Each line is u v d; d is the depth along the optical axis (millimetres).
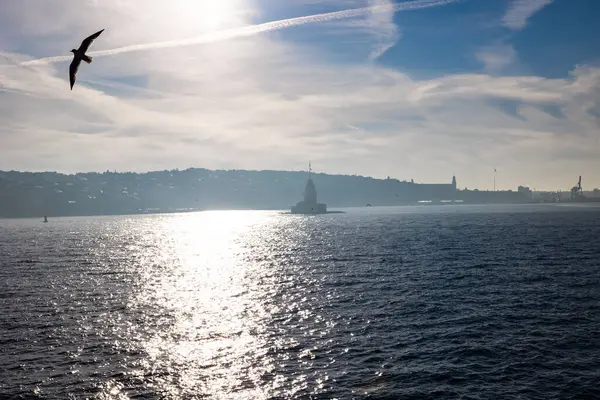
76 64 17438
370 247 128375
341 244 141125
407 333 46656
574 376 35750
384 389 34188
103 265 105375
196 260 116750
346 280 76500
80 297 66688
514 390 33719
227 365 39188
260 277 84688
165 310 58438
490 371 37000
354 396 33219
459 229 196000
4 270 95812
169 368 38562
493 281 71938
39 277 85875
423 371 37188
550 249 113375
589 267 83938
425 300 60156
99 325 51188
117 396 33656
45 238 198625
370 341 44438
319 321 51875
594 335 44812
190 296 67562
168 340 45844
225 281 81250
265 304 61188
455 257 101625
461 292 64375
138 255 129000
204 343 44844
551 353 40438
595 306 55344
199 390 34594
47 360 40344
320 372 37438
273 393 33938
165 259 119125
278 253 126250
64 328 49969
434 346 42688
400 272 82750
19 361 40094
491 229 192375
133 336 47125
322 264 97812
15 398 33219
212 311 57781
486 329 47281
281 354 41531
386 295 63750
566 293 62438
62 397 33406
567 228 192000
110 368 38625
